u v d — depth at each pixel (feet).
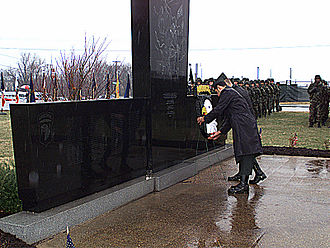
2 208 14.30
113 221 14.46
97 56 28.50
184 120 22.90
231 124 18.22
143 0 18.33
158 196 17.92
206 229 13.67
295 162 25.99
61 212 13.34
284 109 95.50
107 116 16.34
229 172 23.22
